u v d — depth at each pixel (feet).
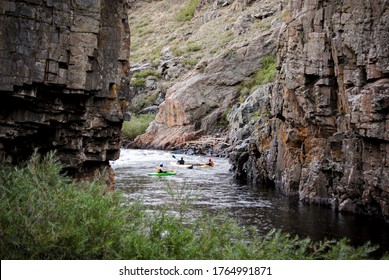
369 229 51.67
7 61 32.37
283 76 74.43
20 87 33.06
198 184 81.25
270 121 82.58
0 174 30.01
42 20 33.78
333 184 63.46
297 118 69.97
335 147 62.59
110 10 38.88
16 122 34.71
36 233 23.50
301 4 70.44
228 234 29.09
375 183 53.72
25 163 35.91
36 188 27.89
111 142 42.09
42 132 37.50
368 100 53.62
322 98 64.75
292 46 69.41
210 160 106.52
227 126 142.20
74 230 23.95
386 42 53.72
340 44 60.54
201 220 30.48
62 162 38.96
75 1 35.17
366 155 56.54
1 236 23.40
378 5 56.34
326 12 65.00
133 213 28.81
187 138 141.79
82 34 35.42
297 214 58.85
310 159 68.54
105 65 38.52
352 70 59.36
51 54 34.06
